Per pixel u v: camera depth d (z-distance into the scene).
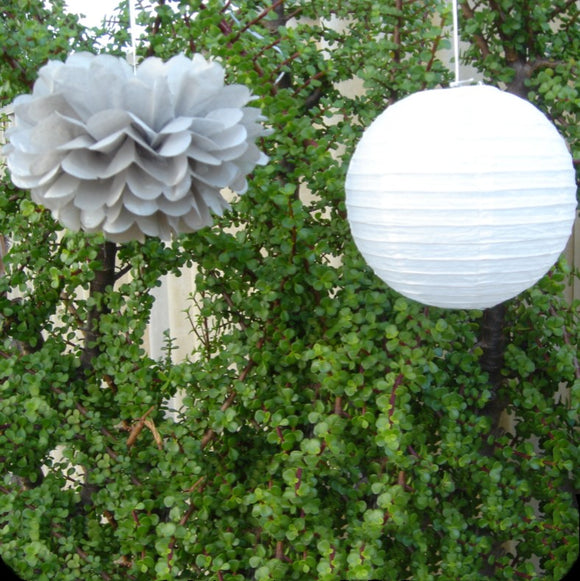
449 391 1.16
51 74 0.72
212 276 1.15
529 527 1.12
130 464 1.16
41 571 1.11
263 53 1.09
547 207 0.74
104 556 1.20
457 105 0.74
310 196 1.49
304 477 1.04
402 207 0.74
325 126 1.18
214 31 1.03
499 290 0.77
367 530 0.99
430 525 1.19
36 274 1.22
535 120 0.76
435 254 0.74
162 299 1.70
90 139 0.73
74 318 1.24
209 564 1.06
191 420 1.13
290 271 1.06
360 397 1.04
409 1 1.13
